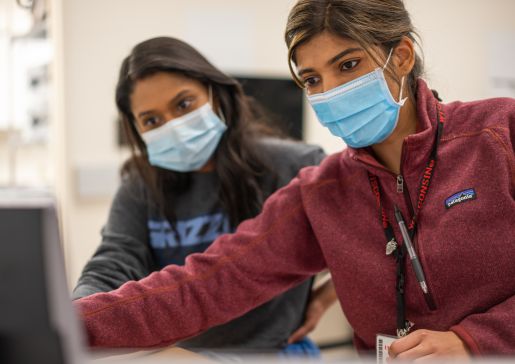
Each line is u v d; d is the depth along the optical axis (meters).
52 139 2.84
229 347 1.49
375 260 1.13
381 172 1.14
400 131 1.18
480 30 3.42
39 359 0.61
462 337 0.95
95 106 3.19
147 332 1.18
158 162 1.55
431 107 1.13
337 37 1.07
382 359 1.07
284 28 1.21
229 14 3.39
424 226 1.08
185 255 1.57
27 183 2.83
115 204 1.65
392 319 1.13
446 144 1.11
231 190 1.55
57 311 0.60
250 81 3.24
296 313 1.56
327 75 1.11
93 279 1.40
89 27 3.15
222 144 1.57
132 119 1.59
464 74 3.41
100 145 3.20
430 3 3.30
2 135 2.83
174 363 0.68
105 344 1.14
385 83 1.12
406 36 1.12
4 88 2.73
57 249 0.60
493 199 1.03
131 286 1.19
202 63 1.52
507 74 3.49
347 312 1.21
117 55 3.22
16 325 0.60
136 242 1.56
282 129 1.87
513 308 0.97
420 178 1.11
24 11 2.30
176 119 1.49
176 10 3.31
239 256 1.26
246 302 1.27
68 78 3.11
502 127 1.07
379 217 1.15
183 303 1.21
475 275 1.03
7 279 0.59
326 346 2.70
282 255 1.26
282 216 1.27
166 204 1.58
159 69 1.44
